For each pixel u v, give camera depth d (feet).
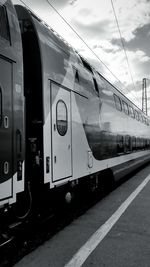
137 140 57.98
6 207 14.20
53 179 19.16
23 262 15.53
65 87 21.84
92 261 15.81
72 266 15.17
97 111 30.09
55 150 19.63
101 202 31.12
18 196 17.67
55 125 19.79
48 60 19.38
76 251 17.17
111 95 37.52
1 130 14.07
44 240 18.94
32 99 18.44
